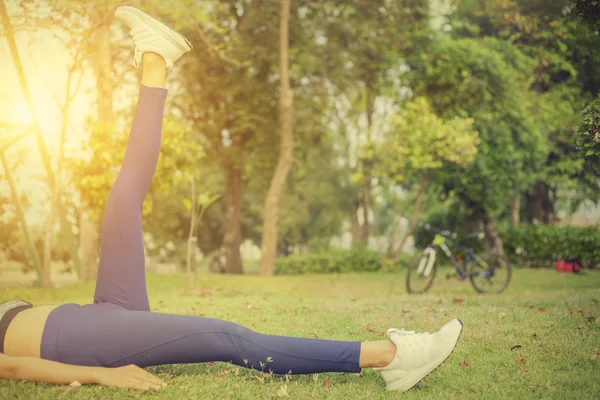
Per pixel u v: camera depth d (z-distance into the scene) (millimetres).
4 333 2680
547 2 15859
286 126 17625
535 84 19359
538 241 18812
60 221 12922
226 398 2596
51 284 10062
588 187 21875
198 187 26594
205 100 19188
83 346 2646
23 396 2451
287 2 17188
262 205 31375
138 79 14852
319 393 2701
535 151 18844
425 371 2695
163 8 12758
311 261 21422
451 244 11438
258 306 5941
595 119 4477
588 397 2580
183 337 2627
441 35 20438
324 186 30281
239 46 18172
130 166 3008
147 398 2547
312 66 19109
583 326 4148
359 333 4332
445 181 19750
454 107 18750
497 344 3758
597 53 15781
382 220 38562
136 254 2900
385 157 17734
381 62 20453
